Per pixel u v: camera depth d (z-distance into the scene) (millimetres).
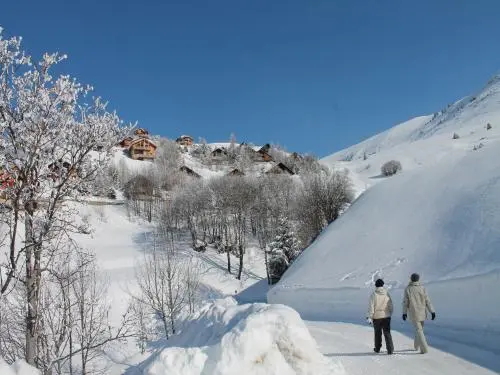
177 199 57812
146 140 94562
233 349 6637
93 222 54594
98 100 10078
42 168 9445
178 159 96125
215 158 107312
